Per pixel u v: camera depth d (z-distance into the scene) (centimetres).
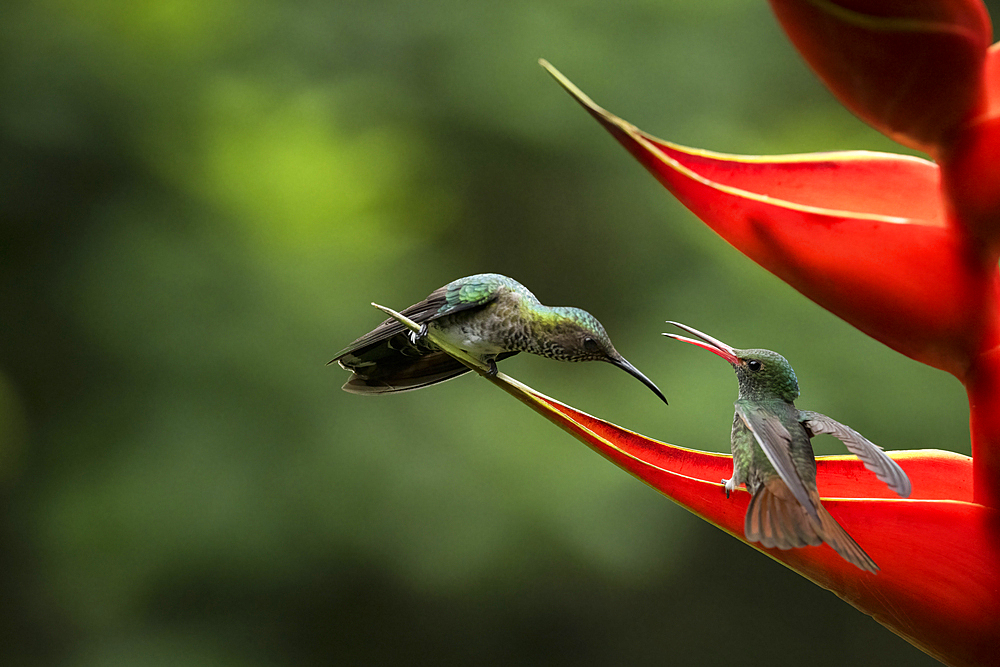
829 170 249
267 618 1251
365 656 1367
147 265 1173
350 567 1177
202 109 1297
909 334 234
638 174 1644
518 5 1644
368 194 1202
